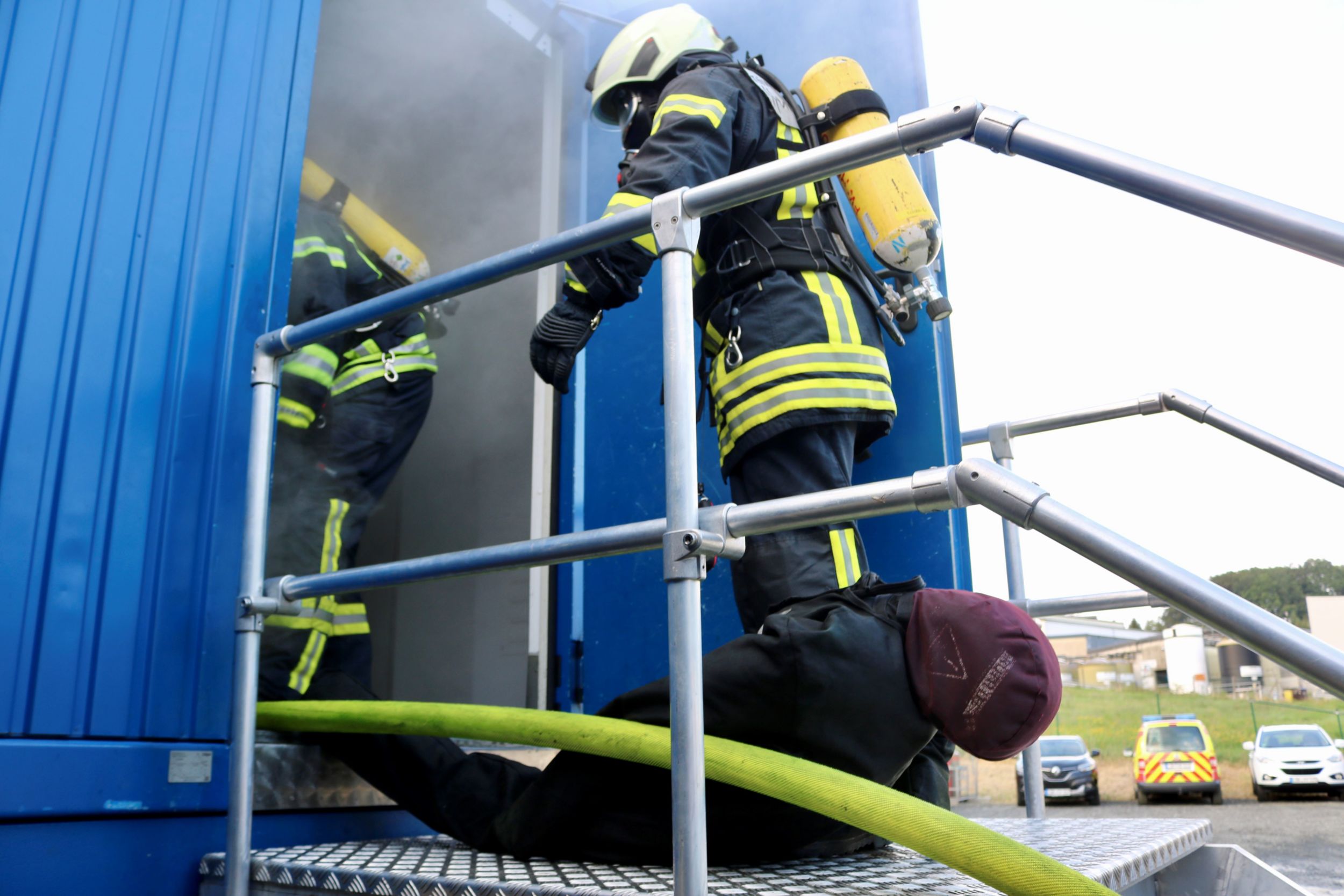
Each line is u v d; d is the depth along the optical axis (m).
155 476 1.38
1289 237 0.73
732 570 1.49
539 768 1.98
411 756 1.45
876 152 0.94
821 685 1.00
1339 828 10.70
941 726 1.01
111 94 1.42
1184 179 0.78
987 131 0.89
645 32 1.73
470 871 1.13
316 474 2.00
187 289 1.48
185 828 1.32
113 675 1.28
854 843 1.26
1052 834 1.60
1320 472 1.69
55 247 1.31
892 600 1.12
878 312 1.59
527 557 1.07
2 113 1.28
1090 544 0.74
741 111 1.57
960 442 2.11
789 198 1.54
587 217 2.89
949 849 0.79
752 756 0.92
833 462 1.43
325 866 1.19
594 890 0.96
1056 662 0.98
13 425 1.23
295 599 1.34
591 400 2.69
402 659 2.99
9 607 1.19
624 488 2.55
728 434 1.49
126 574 1.32
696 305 1.62
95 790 1.21
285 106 1.70
